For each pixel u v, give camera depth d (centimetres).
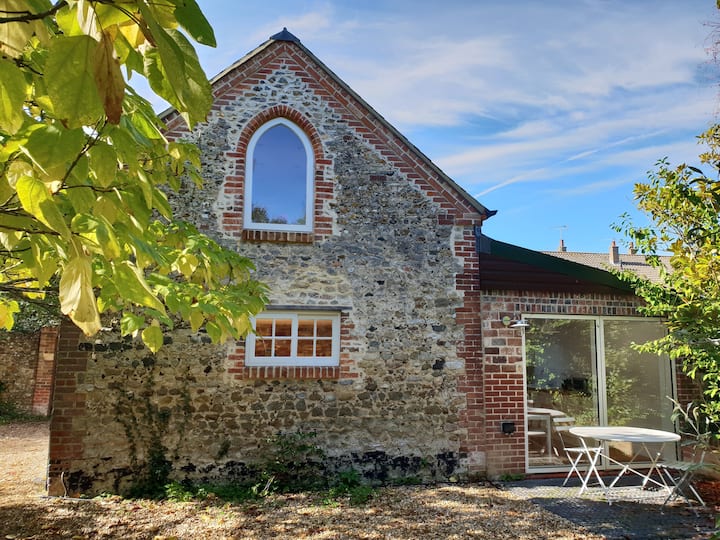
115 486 706
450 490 759
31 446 1133
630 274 834
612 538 587
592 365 909
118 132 151
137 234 190
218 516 631
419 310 832
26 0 107
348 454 777
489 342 847
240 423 750
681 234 732
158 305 159
